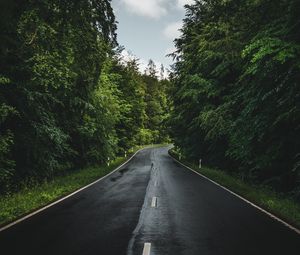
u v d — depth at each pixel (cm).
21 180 1986
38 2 1291
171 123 4522
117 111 4606
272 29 1404
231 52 2631
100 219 1039
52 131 2016
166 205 1286
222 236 840
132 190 1736
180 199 1433
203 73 3222
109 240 803
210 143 3519
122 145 6372
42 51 1716
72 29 1441
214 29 2842
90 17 1361
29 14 1410
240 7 1939
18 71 1705
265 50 1271
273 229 913
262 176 2117
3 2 1120
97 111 3334
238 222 996
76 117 2875
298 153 1505
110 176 2531
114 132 4656
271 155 1709
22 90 1738
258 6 1652
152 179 2275
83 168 3478
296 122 1565
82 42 1485
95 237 831
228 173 2886
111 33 1395
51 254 702
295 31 1352
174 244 770
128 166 3547
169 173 2728
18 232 884
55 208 1241
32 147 1969
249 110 1638
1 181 1727
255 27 1783
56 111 2600
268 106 1552
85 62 1573
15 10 1236
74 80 2261
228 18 2153
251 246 756
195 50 3394
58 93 2333
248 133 1806
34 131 1930
